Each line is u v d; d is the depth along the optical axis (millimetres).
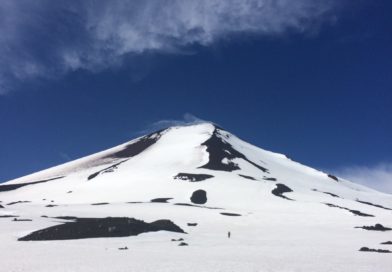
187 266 41031
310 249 60250
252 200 138375
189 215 103875
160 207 116438
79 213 104125
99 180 179375
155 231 77250
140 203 126875
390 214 130625
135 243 64812
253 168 198250
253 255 52062
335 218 105938
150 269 38906
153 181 167250
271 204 132000
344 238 76875
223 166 189125
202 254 52406
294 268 41094
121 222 77500
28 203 147750
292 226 93188
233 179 167625
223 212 109500
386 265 44750
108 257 48062
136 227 76625
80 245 60594
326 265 43688
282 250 58625
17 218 92312
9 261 43750
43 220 89438
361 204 151250
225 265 42094
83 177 196000
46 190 177625
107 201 144500
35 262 43312
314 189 185625
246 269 39781
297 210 121875
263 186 159875
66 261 44250
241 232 84312
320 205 129250
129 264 42219
